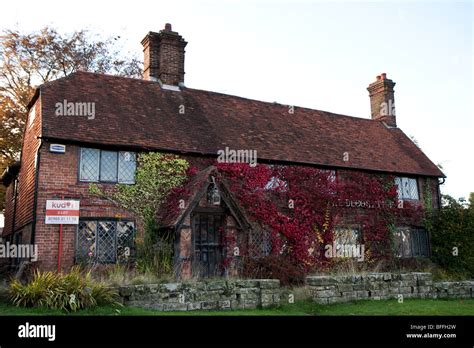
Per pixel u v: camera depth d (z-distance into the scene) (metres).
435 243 20.48
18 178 17.84
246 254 14.79
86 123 14.50
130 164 14.59
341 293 12.03
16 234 17.14
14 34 24.97
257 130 18.50
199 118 17.64
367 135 22.56
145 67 19.36
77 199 13.47
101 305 9.57
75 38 27.19
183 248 13.48
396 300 12.64
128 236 13.98
